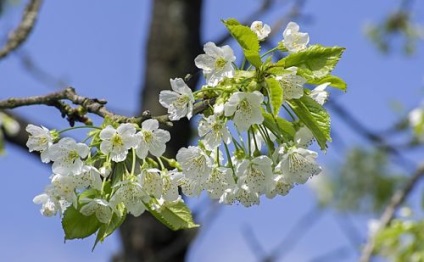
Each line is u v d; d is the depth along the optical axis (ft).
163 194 5.53
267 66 5.49
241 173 5.54
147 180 5.50
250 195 5.57
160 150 5.50
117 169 5.54
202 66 5.50
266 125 5.57
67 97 5.96
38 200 5.57
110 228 5.53
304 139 5.58
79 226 5.57
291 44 5.57
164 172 5.52
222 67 5.49
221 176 5.55
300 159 5.54
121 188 5.49
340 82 5.57
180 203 5.60
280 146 5.57
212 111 5.54
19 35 6.88
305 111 5.50
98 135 5.56
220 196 5.56
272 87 5.41
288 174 5.54
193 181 5.56
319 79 5.57
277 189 5.58
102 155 5.54
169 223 5.58
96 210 5.51
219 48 5.49
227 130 5.48
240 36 5.47
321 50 5.51
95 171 5.49
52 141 5.54
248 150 5.57
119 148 5.49
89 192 5.53
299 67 5.52
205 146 5.52
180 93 5.49
